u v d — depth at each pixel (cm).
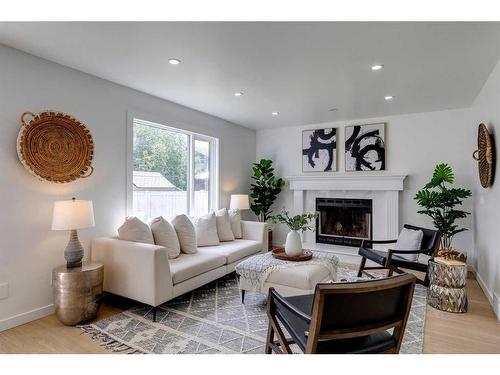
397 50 247
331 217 550
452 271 283
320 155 532
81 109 297
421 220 454
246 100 393
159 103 385
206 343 220
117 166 332
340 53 253
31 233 259
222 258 344
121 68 288
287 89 348
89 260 300
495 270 286
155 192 399
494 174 293
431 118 446
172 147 426
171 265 293
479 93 359
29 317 256
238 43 237
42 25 211
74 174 285
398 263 344
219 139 498
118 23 209
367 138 490
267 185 557
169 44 239
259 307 290
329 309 131
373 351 148
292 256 311
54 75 275
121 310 281
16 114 249
